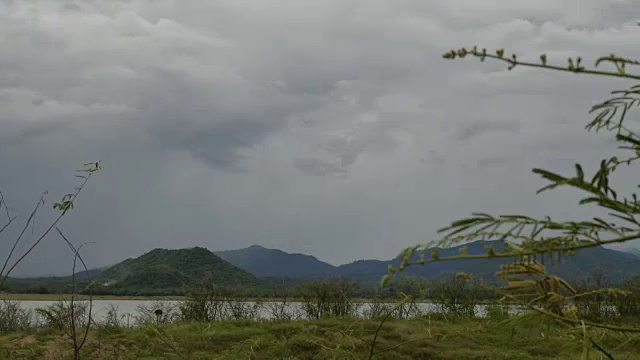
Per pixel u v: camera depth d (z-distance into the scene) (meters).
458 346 8.24
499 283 1.87
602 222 1.37
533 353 6.37
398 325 9.74
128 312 13.79
